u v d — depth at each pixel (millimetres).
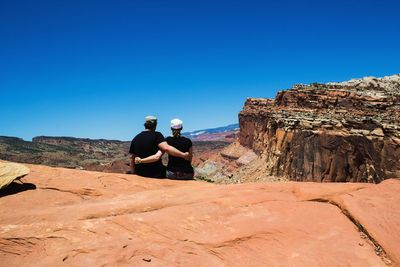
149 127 9422
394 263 4477
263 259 4664
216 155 187875
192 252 4773
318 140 78562
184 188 7379
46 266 4512
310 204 6117
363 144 72375
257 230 5242
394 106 88312
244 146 174000
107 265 4473
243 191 6730
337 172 74688
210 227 5363
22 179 8133
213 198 6449
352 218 5496
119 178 8516
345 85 117438
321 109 99188
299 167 80938
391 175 67375
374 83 119438
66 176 8570
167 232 5211
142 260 4562
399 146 68000
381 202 5770
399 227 5059
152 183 8250
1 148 160250
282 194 6641
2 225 5590
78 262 4547
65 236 5133
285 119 93750
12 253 4902
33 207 6578
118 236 5121
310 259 4621
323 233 5180
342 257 4633
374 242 4902
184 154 9633
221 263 4582
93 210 6035
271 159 92250
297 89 111438
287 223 5422
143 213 5754
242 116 178750
